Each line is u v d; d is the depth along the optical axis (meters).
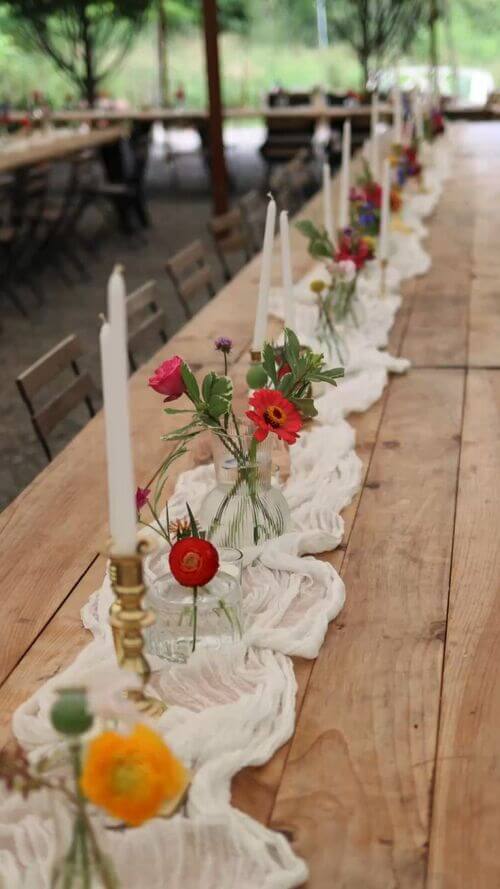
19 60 13.03
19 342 5.42
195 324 2.94
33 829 1.06
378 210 3.46
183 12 13.09
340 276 2.54
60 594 1.53
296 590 1.50
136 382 2.44
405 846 1.05
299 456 1.96
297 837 1.06
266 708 1.22
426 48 11.90
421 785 1.13
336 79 13.14
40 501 1.84
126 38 12.25
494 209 4.59
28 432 4.08
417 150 5.15
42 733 1.18
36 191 6.22
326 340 2.45
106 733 0.87
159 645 1.33
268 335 2.76
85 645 1.41
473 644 1.39
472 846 1.05
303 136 9.27
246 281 3.44
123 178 8.94
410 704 1.27
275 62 13.51
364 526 1.74
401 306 3.15
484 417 2.23
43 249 6.54
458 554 1.64
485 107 9.14
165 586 1.34
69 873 0.93
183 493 1.81
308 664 1.35
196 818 1.04
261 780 1.14
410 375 2.52
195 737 1.15
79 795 0.89
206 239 7.95
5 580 1.58
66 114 9.52
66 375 4.76
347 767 1.16
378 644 1.40
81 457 2.02
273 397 1.50
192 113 9.52
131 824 0.87
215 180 7.42
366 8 11.56
